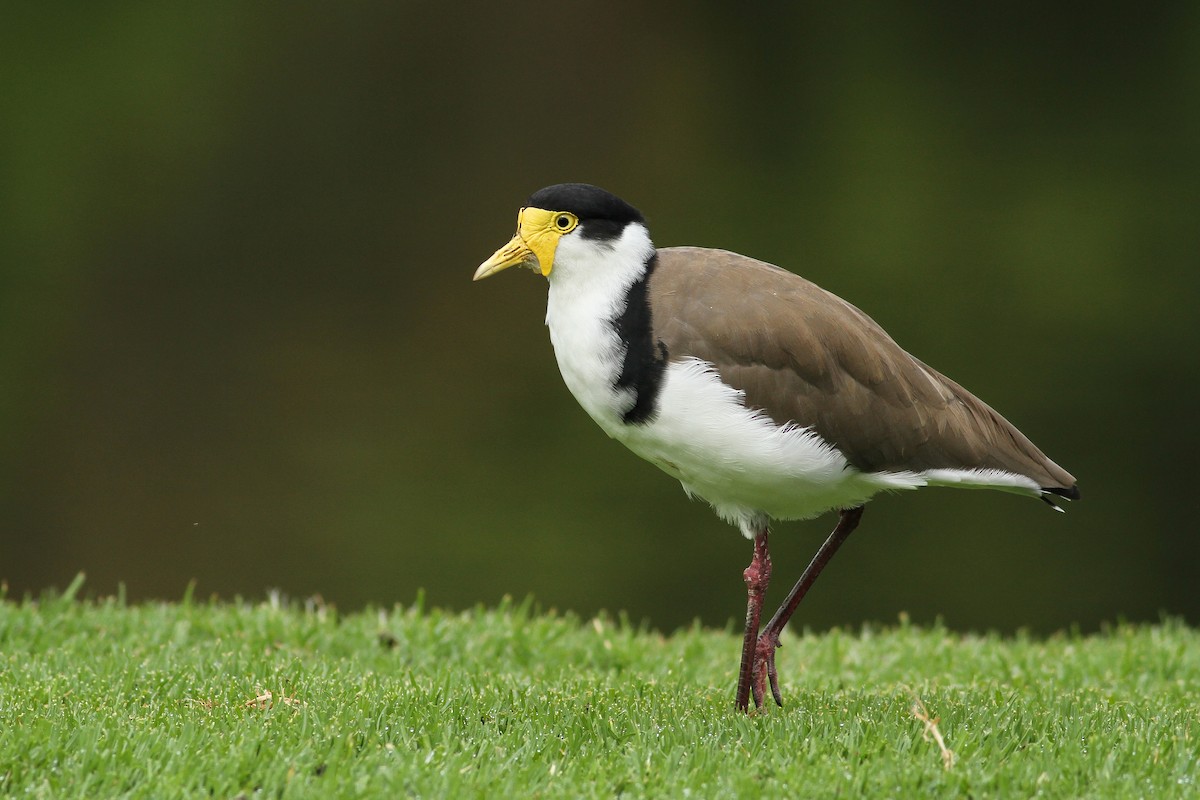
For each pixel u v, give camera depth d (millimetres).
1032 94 20344
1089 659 9227
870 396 7066
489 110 20641
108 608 9570
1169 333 17250
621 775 5875
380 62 20703
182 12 20578
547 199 7199
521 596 14836
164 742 6113
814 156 19812
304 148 20094
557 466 16641
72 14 20359
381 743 6281
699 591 14914
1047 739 6449
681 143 20188
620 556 15328
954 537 15766
